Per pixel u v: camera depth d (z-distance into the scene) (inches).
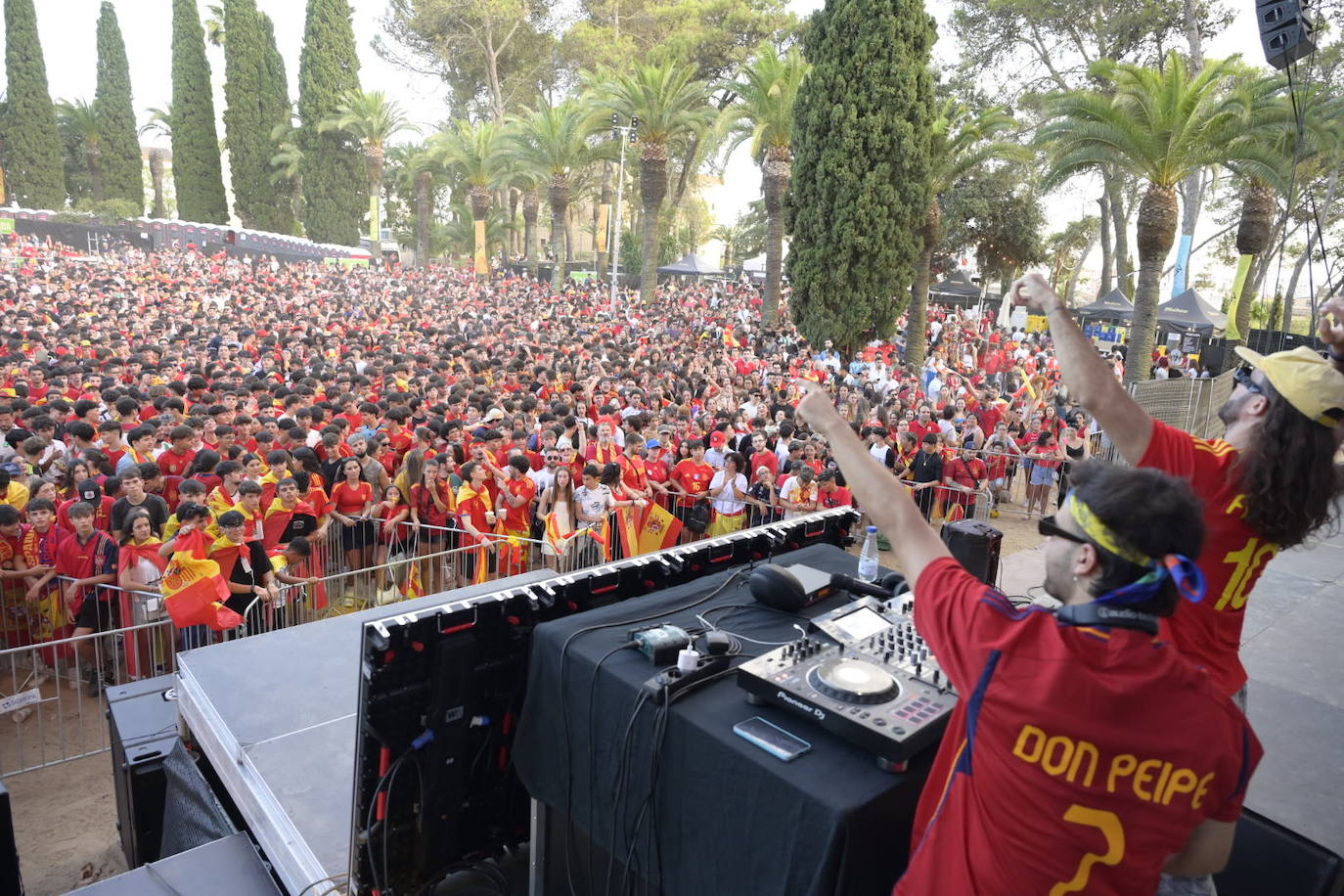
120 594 260.2
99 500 293.9
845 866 74.8
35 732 245.0
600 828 101.7
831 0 829.2
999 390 802.8
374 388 551.2
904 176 845.8
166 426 397.7
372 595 333.7
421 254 2031.3
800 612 119.1
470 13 2070.6
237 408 438.0
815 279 879.1
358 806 109.5
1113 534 58.4
